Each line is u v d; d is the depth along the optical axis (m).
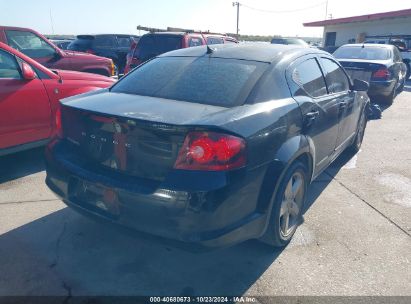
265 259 2.96
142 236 2.39
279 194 2.78
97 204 2.57
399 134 6.91
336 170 5.01
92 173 2.58
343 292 2.58
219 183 2.22
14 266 2.79
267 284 2.66
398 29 22.03
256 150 2.46
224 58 3.25
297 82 3.27
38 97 4.54
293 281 2.70
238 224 2.41
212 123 2.26
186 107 2.60
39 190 4.14
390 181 4.63
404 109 9.34
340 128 4.23
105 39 15.49
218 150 2.23
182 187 2.19
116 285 2.62
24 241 3.12
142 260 2.91
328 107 3.67
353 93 4.66
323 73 3.85
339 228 3.46
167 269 2.81
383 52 9.49
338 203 3.99
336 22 26.34
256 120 2.53
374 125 7.64
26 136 4.50
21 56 4.47
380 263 2.93
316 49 4.02
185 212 2.20
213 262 2.91
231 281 2.69
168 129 2.23
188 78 3.07
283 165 2.70
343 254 3.04
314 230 3.41
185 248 2.28
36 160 5.07
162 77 3.21
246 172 2.38
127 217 2.38
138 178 2.41
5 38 7.14
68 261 2.87
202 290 2.59
